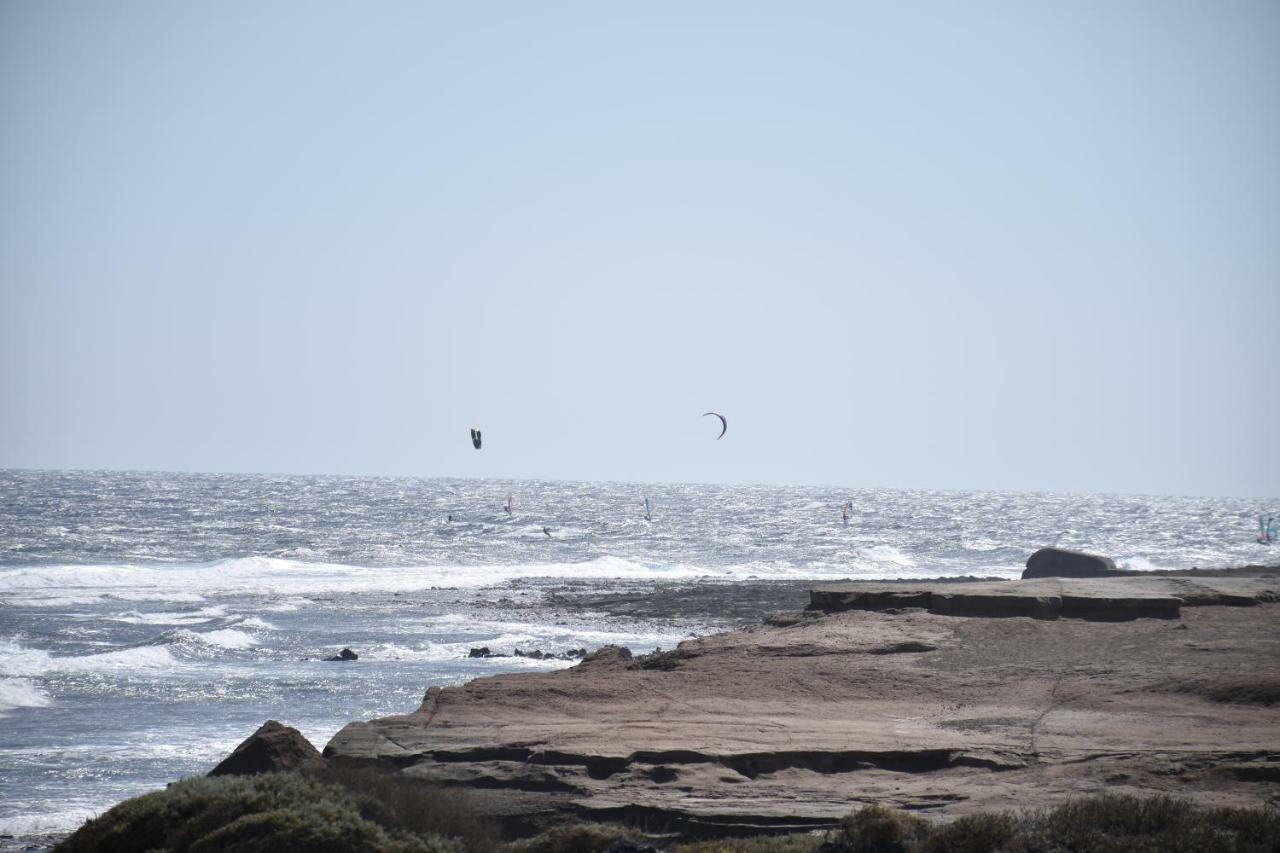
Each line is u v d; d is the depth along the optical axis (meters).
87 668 143.00
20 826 71.50
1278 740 52.66
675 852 39.22
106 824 38.97
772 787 46.78
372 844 38.03
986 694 64.56
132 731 103.44
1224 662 70.81
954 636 81.44
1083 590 94.81
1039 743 52.41
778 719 57.66
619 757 49.06
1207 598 93.75
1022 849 37.50
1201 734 54.09
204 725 106.75
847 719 58.06
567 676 69.94
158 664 149.38
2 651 156.62
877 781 47.84
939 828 39.06
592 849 39.50
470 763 49.44
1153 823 39.00
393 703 120.75
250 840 37.59
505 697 62.25
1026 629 83.00
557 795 45.97
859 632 82.81
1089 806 40.34
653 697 63.44
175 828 38.75
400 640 181.88
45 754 92.38
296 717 111.44
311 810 38.91
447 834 40.44
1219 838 36.91
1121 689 64.94
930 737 53.25
